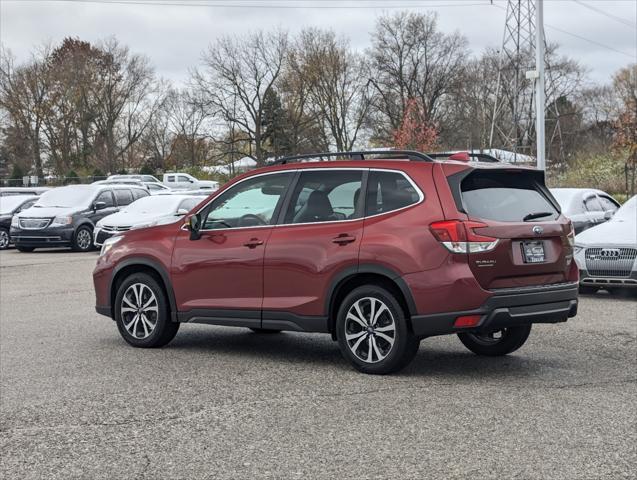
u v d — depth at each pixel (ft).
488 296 22.18
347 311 23.93
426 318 22.54
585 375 23.53
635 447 16.67
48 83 231.50
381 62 229.66
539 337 30.09
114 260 28.99
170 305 27.89
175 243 27.66
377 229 23.50
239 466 15.90
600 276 40.65
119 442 17.65
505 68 180.55
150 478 15.35
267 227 25.79
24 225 77.87
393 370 23.50
